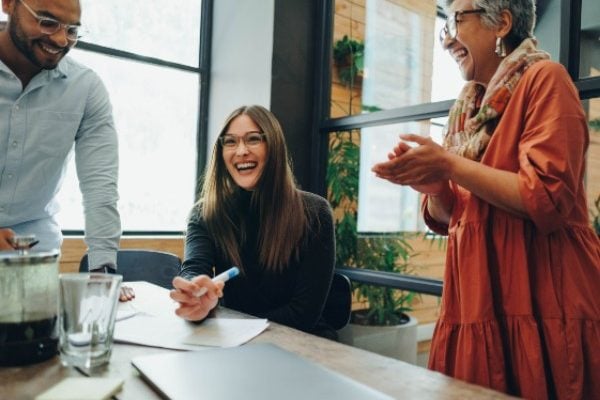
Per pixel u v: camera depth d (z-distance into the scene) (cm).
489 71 110
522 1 101
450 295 104
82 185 143
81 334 70
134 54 296
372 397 56
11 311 69
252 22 288
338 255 284
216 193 158
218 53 318
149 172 306
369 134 273
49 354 72
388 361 75
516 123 97
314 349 81
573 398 89
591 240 96
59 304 71
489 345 93
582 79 176
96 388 58
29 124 134
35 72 132
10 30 118
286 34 278
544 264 94
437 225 126
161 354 73
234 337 87
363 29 286
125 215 297
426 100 259
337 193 285
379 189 272
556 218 87
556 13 183
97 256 135
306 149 291
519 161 94
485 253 97
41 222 153
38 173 141
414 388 64
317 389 58
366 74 285
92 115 146
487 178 91
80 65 146
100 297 71
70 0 114
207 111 326
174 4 314
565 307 91
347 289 158
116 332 88
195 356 71
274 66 274
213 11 324
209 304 98
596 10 179
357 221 280
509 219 96
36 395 59
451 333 102
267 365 67
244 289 153
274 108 274
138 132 301
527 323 91
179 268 198
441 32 116
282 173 152
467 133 109
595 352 89
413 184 100
